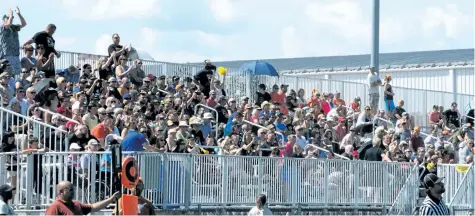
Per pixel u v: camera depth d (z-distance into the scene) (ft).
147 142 113.60
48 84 127.34
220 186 117.80
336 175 129.59
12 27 142.41
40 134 114.42
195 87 154.20
